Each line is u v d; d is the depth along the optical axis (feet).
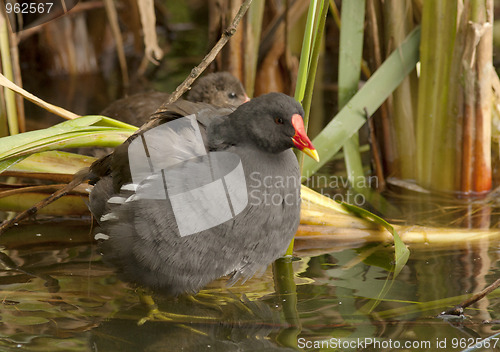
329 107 38.65
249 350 18.29
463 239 25.41
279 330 19.27
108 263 21.54
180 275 20.43
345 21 29.50
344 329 19.16
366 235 25.99
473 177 29.78
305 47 21.38
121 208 20.49
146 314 20.34
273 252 21.08
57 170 25.76
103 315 20.21
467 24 27.99
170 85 41.29
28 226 26.58
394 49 30.09
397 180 31.63
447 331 18.90
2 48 29.40
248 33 34.50
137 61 46.32
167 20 51.55
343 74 29.96
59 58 44.45
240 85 33.12
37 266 23.34
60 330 19.22
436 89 29.53
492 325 19.20
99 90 41.14
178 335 19.17
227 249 20.16
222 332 19.30
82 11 44.21
